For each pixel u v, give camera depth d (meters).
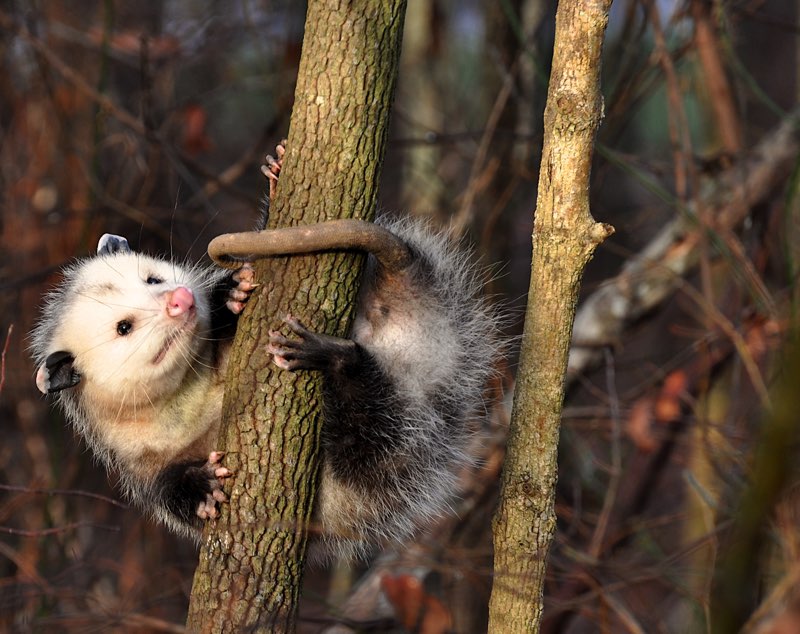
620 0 8.22
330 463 3.89
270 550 3.16
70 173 7.25
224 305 4.13
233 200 9.17
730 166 6.32
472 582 5.82
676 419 5.80
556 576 5.52
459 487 5.28
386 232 3.30
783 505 3.96
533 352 3.17
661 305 6.56
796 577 4.01
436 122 8.34
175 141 7.73
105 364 4.09
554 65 3.01
